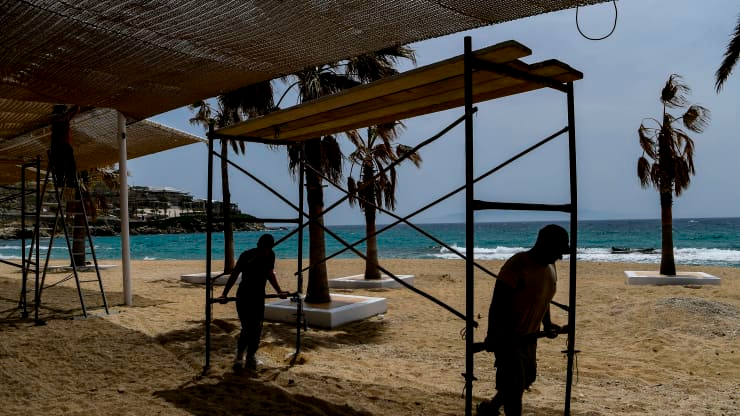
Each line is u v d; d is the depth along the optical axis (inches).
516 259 139.3
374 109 181.0
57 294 474.6
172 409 175.3
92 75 221.1
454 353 279.6
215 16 167.6
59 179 360.2
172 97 253.9
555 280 145.4
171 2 158.7
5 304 410.0
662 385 218.1
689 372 238.4
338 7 158.1
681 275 601.9
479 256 1624.0
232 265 621.3
